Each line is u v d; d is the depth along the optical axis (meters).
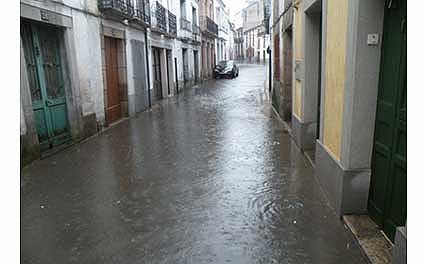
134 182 5.00
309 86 6.21
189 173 5.32
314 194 4.39
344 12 3.75
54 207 4.22
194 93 17.81
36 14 6.13
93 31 8.55
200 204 4.18
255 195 4.39
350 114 3.55
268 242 3.29
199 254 3.14
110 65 9.98
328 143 4.36
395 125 3.10
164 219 3.82
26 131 5.87
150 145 7.19
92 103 8.42
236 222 3.69
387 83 3.29
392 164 3.15
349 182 3.62
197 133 8.24
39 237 3.52
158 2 14.34
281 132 8.04
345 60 3.70
